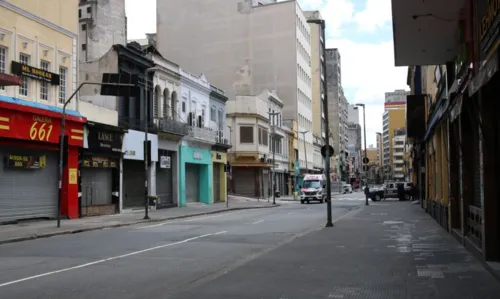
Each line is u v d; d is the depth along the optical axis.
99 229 21.70
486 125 9.66
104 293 8.41
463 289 7.98
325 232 18.14
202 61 73.75
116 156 31.05
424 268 10.12
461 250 12.66
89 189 28.89
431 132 23.33
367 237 16.34
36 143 24.25
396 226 20.31
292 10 74.06
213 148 47.56
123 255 13.16
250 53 74.50
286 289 8.33
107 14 46.84
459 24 12.57
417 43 14.20
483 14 9.02
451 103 13.55
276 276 9.55
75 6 27.80
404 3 11.40
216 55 73.44
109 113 30.25
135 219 26.39
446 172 18.39
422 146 32.44
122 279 9.70
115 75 25.41
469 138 12.74
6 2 22.66
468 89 9.39
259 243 15.92
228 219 27.66
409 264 10.69
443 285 8.34
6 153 22.75
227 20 74.00
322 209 37.69
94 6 46.28
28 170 24.16
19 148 23.58
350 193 98.25
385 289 8.19
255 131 58.91
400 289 8.16
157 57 36.69
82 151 27.50
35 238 18.03
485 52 8.64
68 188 26.44
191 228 21.73
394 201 50.22
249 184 60.19
